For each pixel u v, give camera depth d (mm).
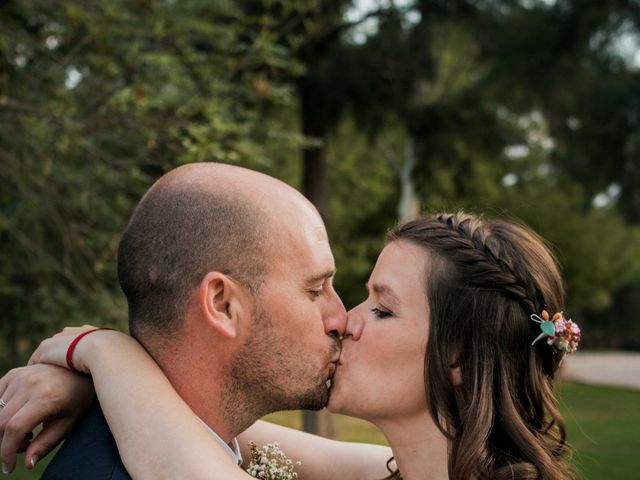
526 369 1996
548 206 21766
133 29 6543
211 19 7711
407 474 2002
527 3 9922
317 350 1914
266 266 1827
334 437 10734
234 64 6574
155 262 1819
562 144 10797
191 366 1829
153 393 1736
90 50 6262
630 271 35531
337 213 18219
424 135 10391
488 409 1885
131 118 5777
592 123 10289
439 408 1910
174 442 1661
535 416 2016
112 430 1713
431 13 9414
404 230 2059
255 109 7543
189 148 5250
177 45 6797
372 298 2021
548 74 9680
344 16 9469
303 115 9711
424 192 11961
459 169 11133
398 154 17250
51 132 5930
